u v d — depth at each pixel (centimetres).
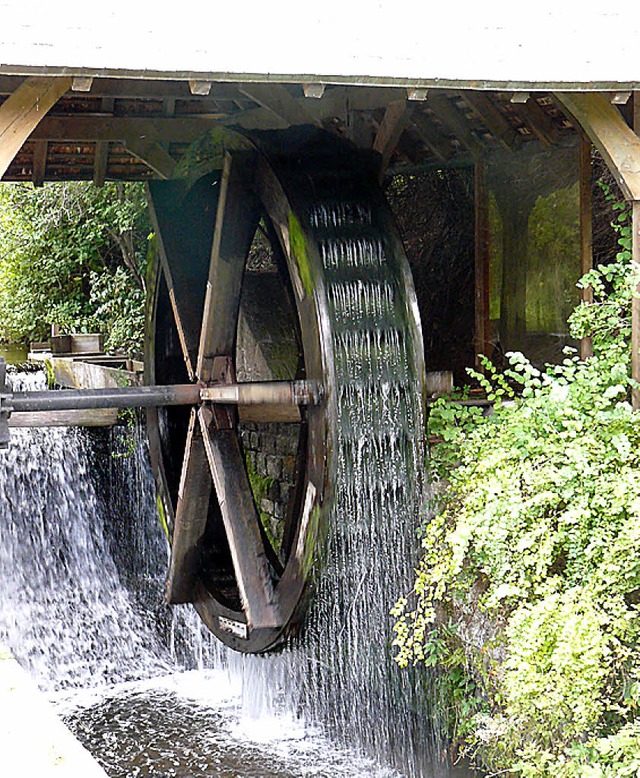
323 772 542
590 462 433
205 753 578
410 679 516
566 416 456
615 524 412
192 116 664
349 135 602
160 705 659
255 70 376
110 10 371
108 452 821
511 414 477
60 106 634
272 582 551
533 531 428
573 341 678
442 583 447
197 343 593
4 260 1348
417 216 805
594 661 387
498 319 744
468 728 468
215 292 560
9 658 301
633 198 447
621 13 462
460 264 779
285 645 553
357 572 512
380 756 542
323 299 493
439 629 494
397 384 511
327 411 491
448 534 450
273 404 517
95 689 701
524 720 432
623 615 401
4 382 488
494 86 412
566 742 416
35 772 220
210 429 560
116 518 819
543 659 399
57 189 1141
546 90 421
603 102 448
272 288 705
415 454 511
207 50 375
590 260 583
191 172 595
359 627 519
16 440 782
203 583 622
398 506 510
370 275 516
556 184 683
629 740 373
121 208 1027
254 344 699
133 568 813
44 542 785
